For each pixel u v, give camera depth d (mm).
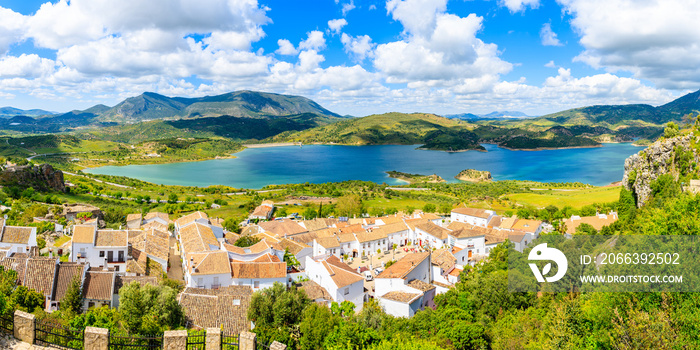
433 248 124750
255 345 29516
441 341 55812
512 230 135750
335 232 133250
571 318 41594
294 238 123750
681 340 31672
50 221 132125
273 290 68438
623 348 32312
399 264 93625
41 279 62750
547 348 40469
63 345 28766
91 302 64062
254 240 116562
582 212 168000
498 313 66688
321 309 62656
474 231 127500
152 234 109750
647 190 135875
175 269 97938
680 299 35875
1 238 83562
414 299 78688
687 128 145250
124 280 70812
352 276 86000
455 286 87500
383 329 62469
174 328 55438
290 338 57188
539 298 65125
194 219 123938
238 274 82312
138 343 30516
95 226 87250
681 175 126000
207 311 64250
